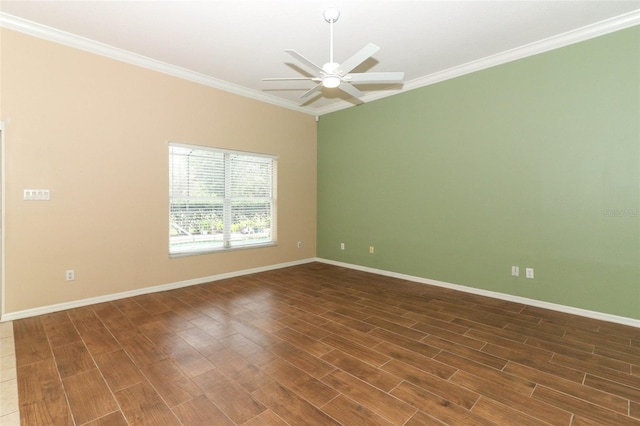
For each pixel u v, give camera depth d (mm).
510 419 1712
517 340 2684
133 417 1722
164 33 3227
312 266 5629
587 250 3209
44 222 3215
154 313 3275
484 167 3904
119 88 3668
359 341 2664
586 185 3195
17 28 3016
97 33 3240
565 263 3344
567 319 3154
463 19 2957
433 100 4359
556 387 2008
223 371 2188
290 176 5586
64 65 3297
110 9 2809
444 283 4324
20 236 3090
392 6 2742
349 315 3266
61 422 1679
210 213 4590
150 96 3914
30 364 2252
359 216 5348
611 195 3062
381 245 5047
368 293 4035
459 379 2098
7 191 3016
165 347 2529
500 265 3809
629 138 2957
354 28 3107
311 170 5945
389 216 4930
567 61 3270
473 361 2334
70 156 3354
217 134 4559
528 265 3592
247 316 3217
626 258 3000
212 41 3385
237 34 3236
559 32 3201
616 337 2734
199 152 4449
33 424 1661
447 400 1875
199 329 2887
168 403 1842
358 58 2463
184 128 4219
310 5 2732
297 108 5641
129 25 3078
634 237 2955
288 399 1883
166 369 2205
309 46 3482
